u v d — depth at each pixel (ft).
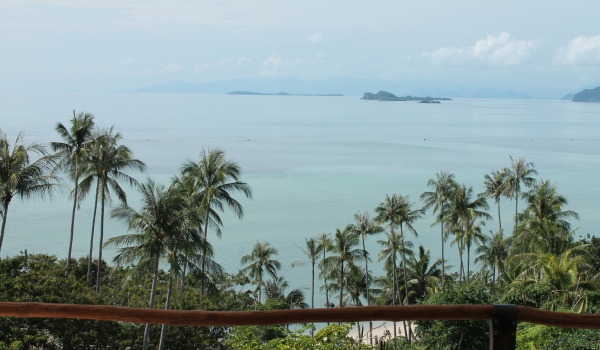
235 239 321.93
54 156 153.79
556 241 153.38
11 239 295.48
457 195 233.55
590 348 68.33
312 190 458.91
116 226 331.16
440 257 313.12
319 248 221.46
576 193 447.42
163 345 115.24
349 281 230.27
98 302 124.77
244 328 86.43
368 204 407.44
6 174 141.79
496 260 226.79
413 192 450.30
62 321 100.89
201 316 15.24
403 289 223.10
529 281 111.75
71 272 171.32
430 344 86.28
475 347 81.97
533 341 78.28
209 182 181.16
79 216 352.69
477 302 93.71
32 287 114.52
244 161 617.62
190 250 129.70
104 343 104.53
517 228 175.73
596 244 175.11
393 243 212.02
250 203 411.34
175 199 128.26
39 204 380.37
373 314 14.87
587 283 112.27
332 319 14.96
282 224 354.13
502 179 288.92
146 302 140.26
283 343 63.26
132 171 496.23
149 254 126.82
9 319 97.86
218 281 191.01
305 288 258.98
